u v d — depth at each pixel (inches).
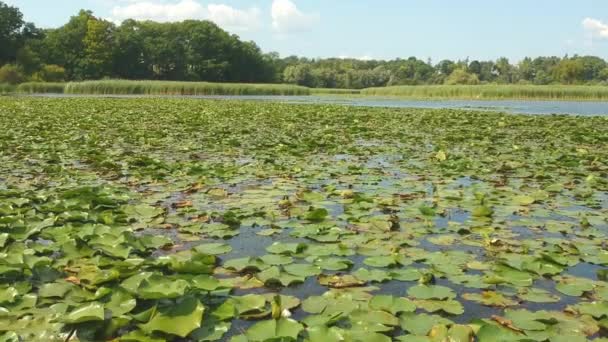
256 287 124.6
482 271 136.0
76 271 128.7
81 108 788.0
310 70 3713.1
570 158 311.4
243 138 413.4
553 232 169.0
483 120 613.6
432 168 281.6
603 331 103.7
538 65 3951.8
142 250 145.4
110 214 175.0
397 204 201.2
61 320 100.7
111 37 2974.9
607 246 155.8
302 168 277.3
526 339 94.1
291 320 100.3
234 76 3339.1
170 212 189.9
